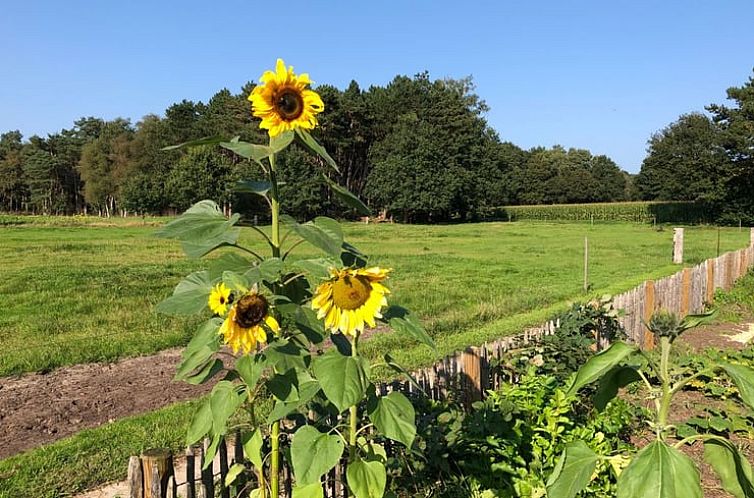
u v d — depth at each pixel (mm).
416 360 7863
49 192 85938
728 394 6188
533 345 5871
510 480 3895
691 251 26078
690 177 53469
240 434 3262
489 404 4363
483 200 66312
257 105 2014
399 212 62938
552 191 96438
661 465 1909
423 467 3697
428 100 66438
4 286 13867
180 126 75250
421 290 14562
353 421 2367
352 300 2035
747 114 48125
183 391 6992
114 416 6195
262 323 1941
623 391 6414
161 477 2826
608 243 32094
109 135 82750
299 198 48531
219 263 2131
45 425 5930
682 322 2197
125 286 14336
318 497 2150
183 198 56969
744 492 2029
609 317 7090
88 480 4539
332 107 58812
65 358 8102
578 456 2193
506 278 17281
